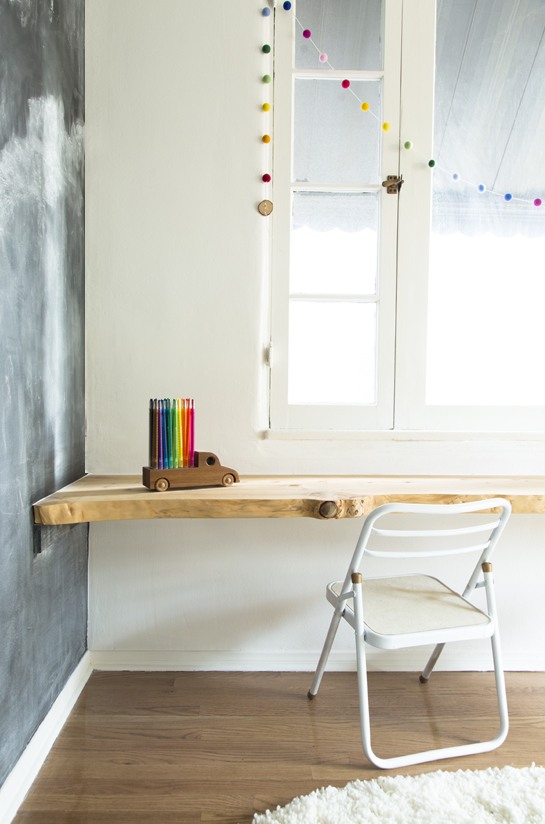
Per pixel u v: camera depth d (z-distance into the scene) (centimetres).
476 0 214
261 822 137
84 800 146
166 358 210
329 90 215
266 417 217
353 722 181
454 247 220
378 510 150
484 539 216
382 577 192
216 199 207
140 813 142
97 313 207
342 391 222
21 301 146
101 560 212
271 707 189
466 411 219
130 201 206
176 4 203
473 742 171
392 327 217
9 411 138
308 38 213
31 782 151
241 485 187
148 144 205
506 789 148
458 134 218
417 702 193
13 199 140
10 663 141
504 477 209
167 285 208
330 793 147
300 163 217
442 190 219
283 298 215
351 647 215
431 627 158
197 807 144
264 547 214
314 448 212
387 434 213
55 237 172
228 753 165
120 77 203
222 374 211
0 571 134
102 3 201
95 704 190
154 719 181
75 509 157
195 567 213
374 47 215
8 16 136
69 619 191
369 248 219
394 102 213
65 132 181
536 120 218
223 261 208
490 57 216
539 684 206
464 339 222
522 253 221
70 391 191
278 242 213
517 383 224
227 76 205
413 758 159
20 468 146
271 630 216
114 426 210
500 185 220
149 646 214
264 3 205
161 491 176
